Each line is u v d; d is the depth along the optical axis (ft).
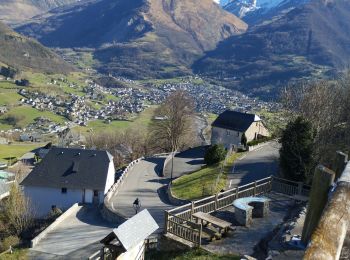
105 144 336.29
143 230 63.36
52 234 137.08
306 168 115.34
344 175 31.30
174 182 173.06
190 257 60.64
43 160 210.59
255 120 253.24
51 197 200.85
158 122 287.89
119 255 59.82
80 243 126.41
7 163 336.08
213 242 64.85
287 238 59.52
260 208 75.36
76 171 204.44
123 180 193.98
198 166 219.41
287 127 123.44
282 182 96.58
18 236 144.46
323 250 21.36
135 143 326.24
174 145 276.62
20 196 161.89
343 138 150.82
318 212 50.62
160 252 66.54
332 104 164.45
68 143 405.39
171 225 67.15
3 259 117.39
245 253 60.80
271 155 188.03
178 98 292.20
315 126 150.20
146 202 155.22
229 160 181.88
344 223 23.99
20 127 583.58
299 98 178.29
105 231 137.69
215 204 78.43
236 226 71.00
